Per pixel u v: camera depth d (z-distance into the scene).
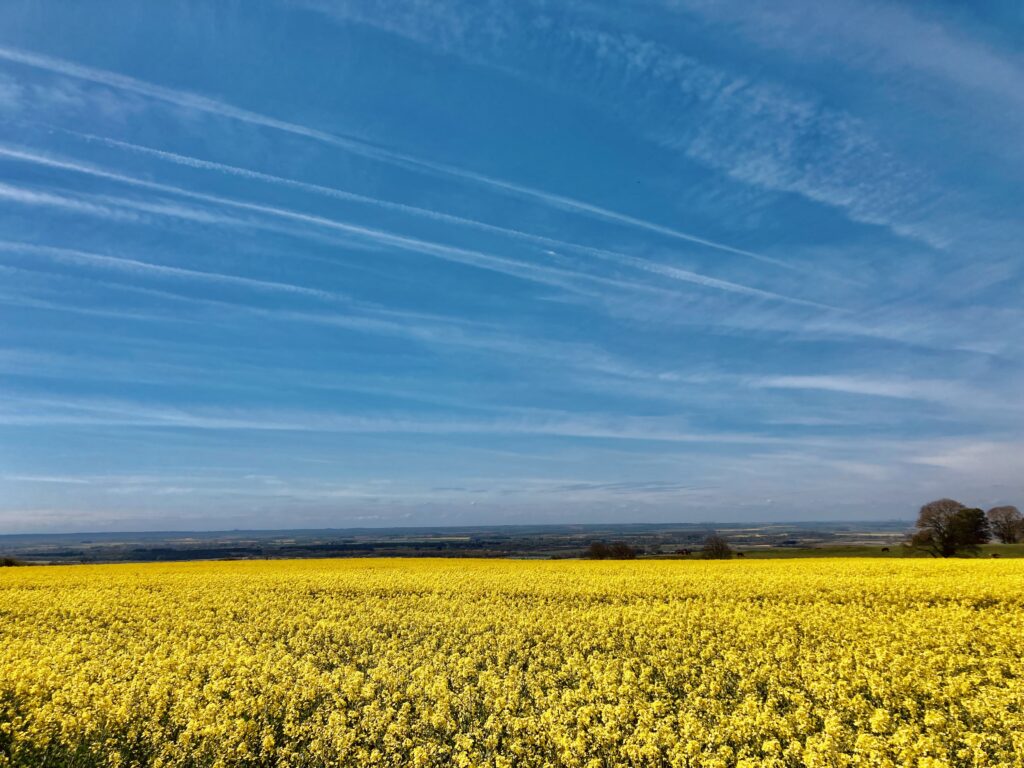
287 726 9.55
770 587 23.55
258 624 18.23
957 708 9.84
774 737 8.71
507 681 11.23
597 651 13.76
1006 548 65.38
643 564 40.47
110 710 9.82
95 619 19.80
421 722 9.66
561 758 8.39
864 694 10.75
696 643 14.52
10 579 31.00
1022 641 13.98
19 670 11.62
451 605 20.89
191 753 9.13
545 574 30.98
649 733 8.55
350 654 15.33
